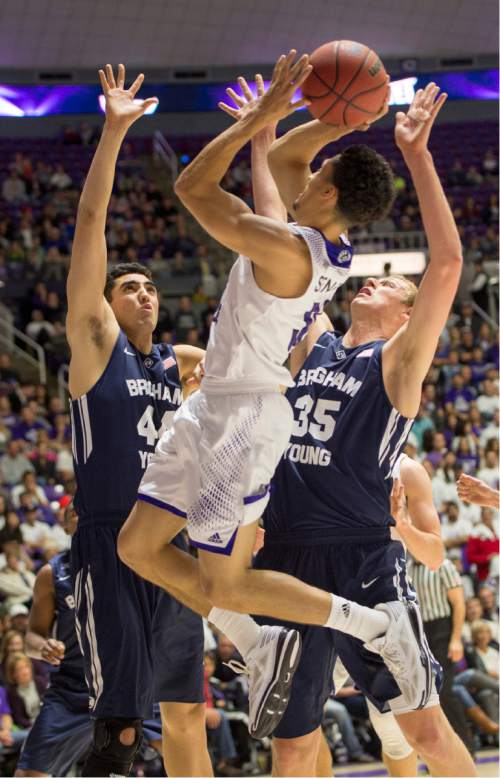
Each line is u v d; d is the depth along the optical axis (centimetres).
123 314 407
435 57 2211
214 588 327
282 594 328
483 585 1021
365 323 399
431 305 356
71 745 478
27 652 497
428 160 348
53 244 1916
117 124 365
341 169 321
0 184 2077
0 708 758
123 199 2038
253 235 307
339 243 328
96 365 388
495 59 2220
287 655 339
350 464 366
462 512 1123
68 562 500
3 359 1490
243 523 324
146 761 765
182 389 428
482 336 1669
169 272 1847
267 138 382
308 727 367
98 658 371
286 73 310
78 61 2142
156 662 389
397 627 345
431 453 1309
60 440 1294
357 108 329
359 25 2102
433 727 354
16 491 1096
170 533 341
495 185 2147
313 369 387
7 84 2158
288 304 316
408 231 1977
